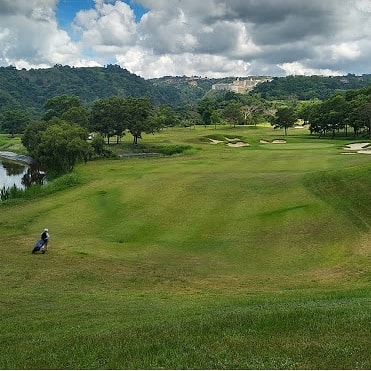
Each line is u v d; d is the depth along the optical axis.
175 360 10.34
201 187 46.81
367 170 43.16
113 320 15.05
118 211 39.62
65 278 22.56
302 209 35.19
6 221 38.31
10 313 16.97
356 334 11.40
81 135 85.06
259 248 27.53
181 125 183.12
